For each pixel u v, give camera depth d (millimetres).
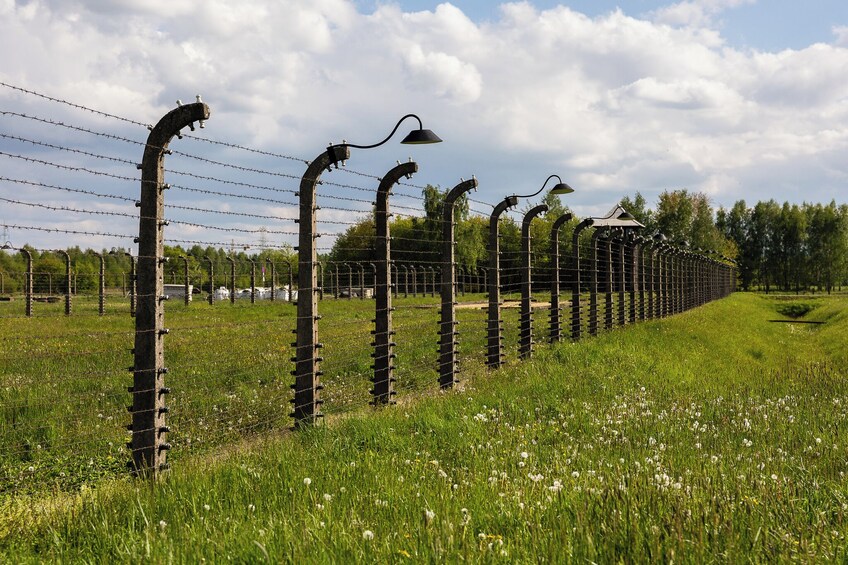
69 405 11273
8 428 9930
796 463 7891
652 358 18547
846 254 125375
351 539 4531
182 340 19641
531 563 4230
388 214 11797
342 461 7461
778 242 132625
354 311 33156
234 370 14594
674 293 42188
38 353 16609
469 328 24781
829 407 12016
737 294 94125
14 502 6355
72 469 8602
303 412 9742
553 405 11438
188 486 6289
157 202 7488
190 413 11148
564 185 17938
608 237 27203
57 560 4684
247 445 9211
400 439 8633
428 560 4195
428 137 11828
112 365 14883
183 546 4637
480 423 9672
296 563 4215
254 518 5309
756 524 4910
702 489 5875
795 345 32062
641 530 4539
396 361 17047
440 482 6402
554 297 20781
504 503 5562
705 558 4215
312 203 9859
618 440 9242
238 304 44844
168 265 61156
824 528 4945
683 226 119750
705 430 10070
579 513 4805
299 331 9797
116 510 5703
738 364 21125
